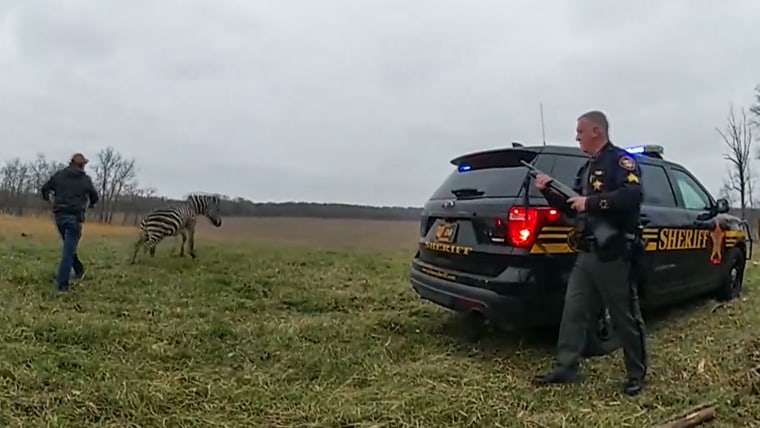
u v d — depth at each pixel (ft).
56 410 8.97
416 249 15.65
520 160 12.89
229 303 17.71
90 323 13.98
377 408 9.53
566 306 11.17
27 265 22.35
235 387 10.40
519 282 11.80
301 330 14.33
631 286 10.65
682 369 11.80
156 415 9.05
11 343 12.16
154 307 16.74
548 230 11.91
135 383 10.26
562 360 11.14
